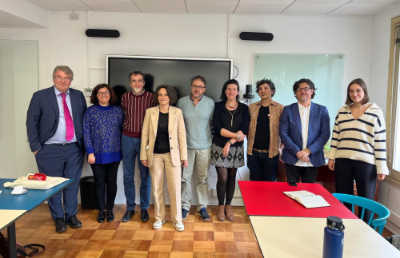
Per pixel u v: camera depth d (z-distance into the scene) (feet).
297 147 8.82
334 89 11.69
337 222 3.75
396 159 9.95
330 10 10.79
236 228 9.87
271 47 11.60
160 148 9.41
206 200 10.62
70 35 11.47
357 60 11.61
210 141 10.33
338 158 8.73
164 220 10.14
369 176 8.25
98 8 10.97
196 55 11.57
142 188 10.37
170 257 8.08
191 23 11.48
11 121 11.70
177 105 10.37
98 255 8.14
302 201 5.77
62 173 9.66
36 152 9.30
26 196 5.96
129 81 10.29
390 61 10.12
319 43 11.59
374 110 8.13
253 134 9.77
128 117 10.12
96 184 10.15
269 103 9.71
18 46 11.44
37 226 9.91
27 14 10.16
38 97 9.08
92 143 9.88
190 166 10.40
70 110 9.55
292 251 4.08
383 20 10.69
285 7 10.53
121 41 11.49
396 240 5.79
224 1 9.94
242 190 6.59
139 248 8.52
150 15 11.43
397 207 9.66
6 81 11.57
